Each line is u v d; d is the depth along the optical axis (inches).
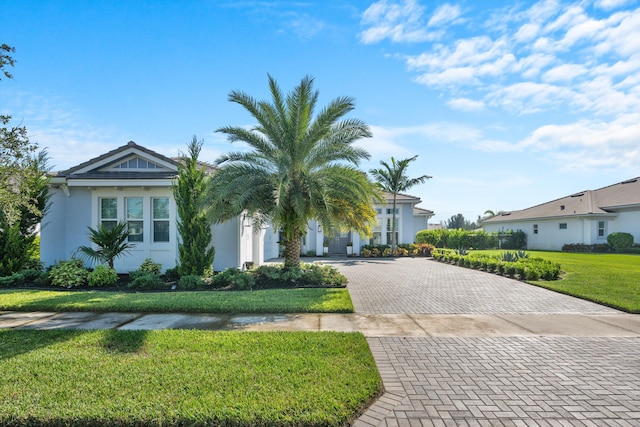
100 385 137.7
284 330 226.5
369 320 255.0
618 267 573.0
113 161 502.6
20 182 336.2
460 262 676.7
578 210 1074.7
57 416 114.4
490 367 166.1
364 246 962.1
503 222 1434.5
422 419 119.3
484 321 253.8
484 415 122.0
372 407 127.3
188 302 295.6
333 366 158.7
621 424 117.1
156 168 509.4
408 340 207.9
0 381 141.6
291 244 460.1
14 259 427.2
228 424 112.8
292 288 388.5
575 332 227.0
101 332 212.4
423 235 1170.6
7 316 262.8
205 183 450.6
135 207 498.3
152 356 171.6
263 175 443.5
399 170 951.6
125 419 113.7
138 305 283.6
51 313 272.5
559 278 454.0
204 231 444.8
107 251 412.2
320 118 427.2
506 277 498.3
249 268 550.9
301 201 407.8
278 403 122.9
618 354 185.3
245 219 562.6
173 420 113.3
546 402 131.9
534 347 196.1
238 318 258.7
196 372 150.6
